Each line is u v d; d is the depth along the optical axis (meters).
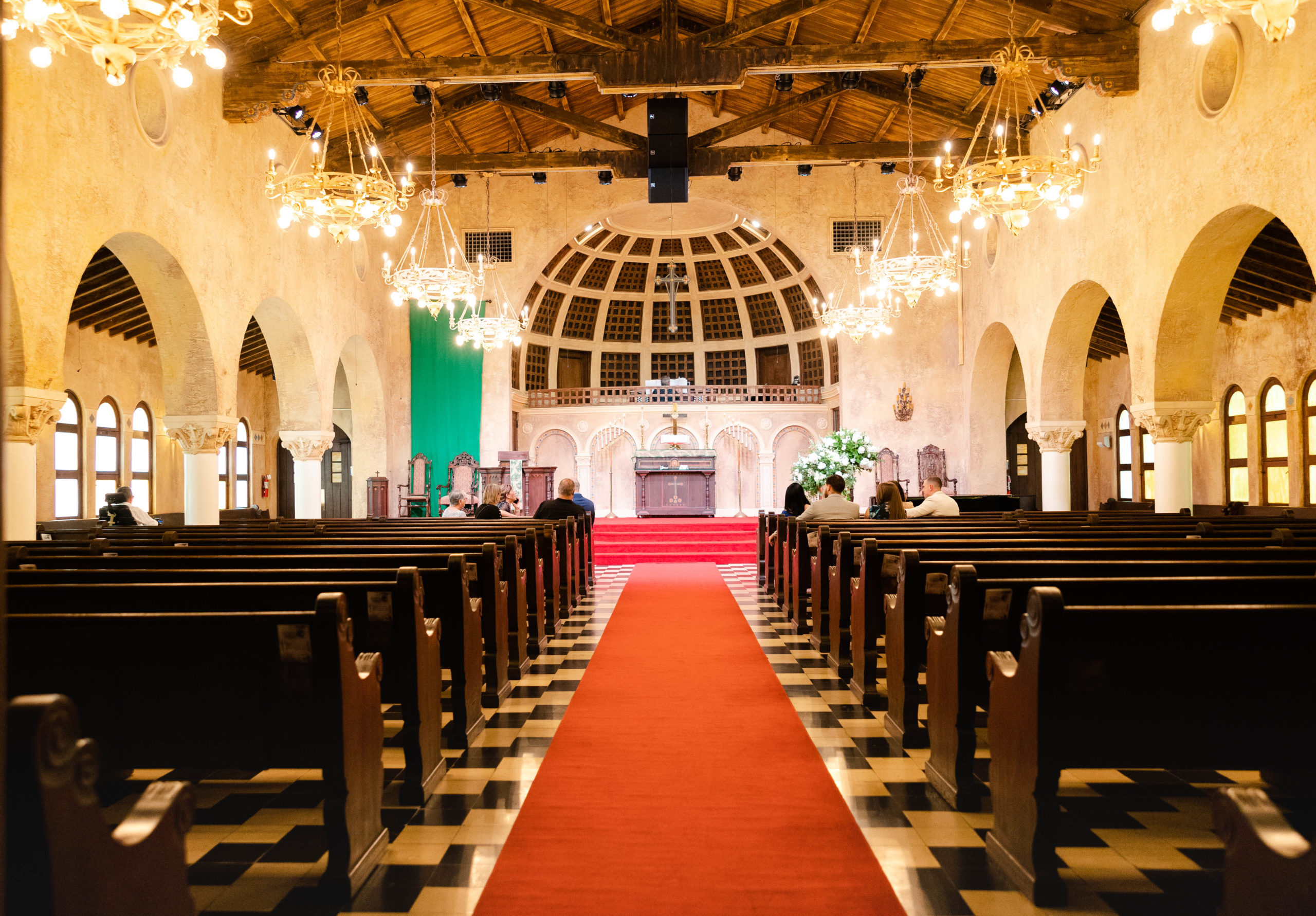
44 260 9.25
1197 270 11.92
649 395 25.61
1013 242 18.62
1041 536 6.66
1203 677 3.14
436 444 22.97
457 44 15.98
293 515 25.92
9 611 3.73
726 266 27.98
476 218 23.12
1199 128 11.38
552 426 25.70
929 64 13.28
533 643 7.75
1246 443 17.30
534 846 3.68
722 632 8.96
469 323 17.56
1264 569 4.44
